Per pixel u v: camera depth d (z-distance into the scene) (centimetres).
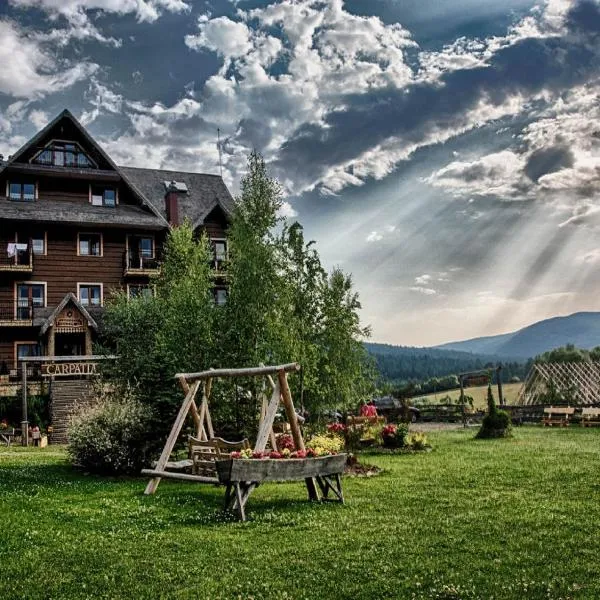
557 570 938
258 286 2195
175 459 2081
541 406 4181
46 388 3712
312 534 1146
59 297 4369
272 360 2139
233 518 1277
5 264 4253
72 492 1580
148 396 2042
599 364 4531
